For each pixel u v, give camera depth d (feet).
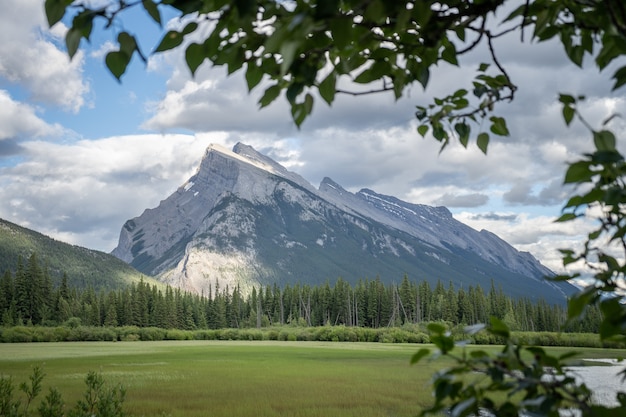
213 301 630.74
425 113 7.83
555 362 5.16
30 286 483.10
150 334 447.01
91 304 501.97
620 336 5.34
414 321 513.45
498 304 515.91
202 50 5.27
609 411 4.58
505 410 5.02
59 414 27.02
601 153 4.56
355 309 568.82
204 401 86.84
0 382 28.32
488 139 7.53
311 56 5.59
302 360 194.39
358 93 6.22
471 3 5.98
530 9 6.22
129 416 69.72
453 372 5.35
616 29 5.18
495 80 7.27
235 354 233.35
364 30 5.52
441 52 6.52
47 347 297.33
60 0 4.48
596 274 5.40
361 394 96.73
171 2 4.82
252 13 4.75
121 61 4.64
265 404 84.33
